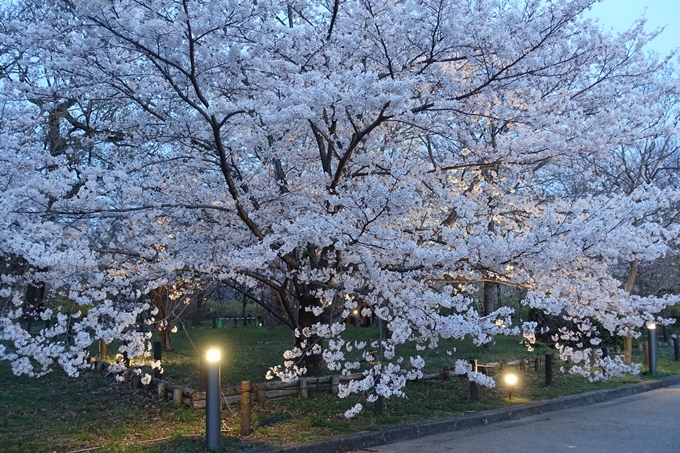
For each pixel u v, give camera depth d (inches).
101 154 331.0
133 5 242.8
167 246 286.4
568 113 277.3
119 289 283.3
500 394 348.2
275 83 250.7
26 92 269.9
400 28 241.6
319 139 308.5
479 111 276.7
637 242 222.1
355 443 241.4
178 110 283.4
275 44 263.6
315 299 320.5
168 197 269.9
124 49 268.4
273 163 313.3
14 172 233.0
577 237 203.8
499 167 282.4
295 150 294.0
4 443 226.1
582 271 269.4
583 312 262.1
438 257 207.2
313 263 297.9
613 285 265.9
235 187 285.9
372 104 213.5
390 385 239.8
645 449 239.9
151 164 293.1
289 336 692.7
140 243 278.1
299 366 329.7
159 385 309.1
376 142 295.4
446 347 577.3
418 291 243.6
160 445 224.7
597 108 297.7
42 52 259.9
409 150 385.1
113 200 255.4
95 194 222.2
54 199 240.4
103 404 298.8
